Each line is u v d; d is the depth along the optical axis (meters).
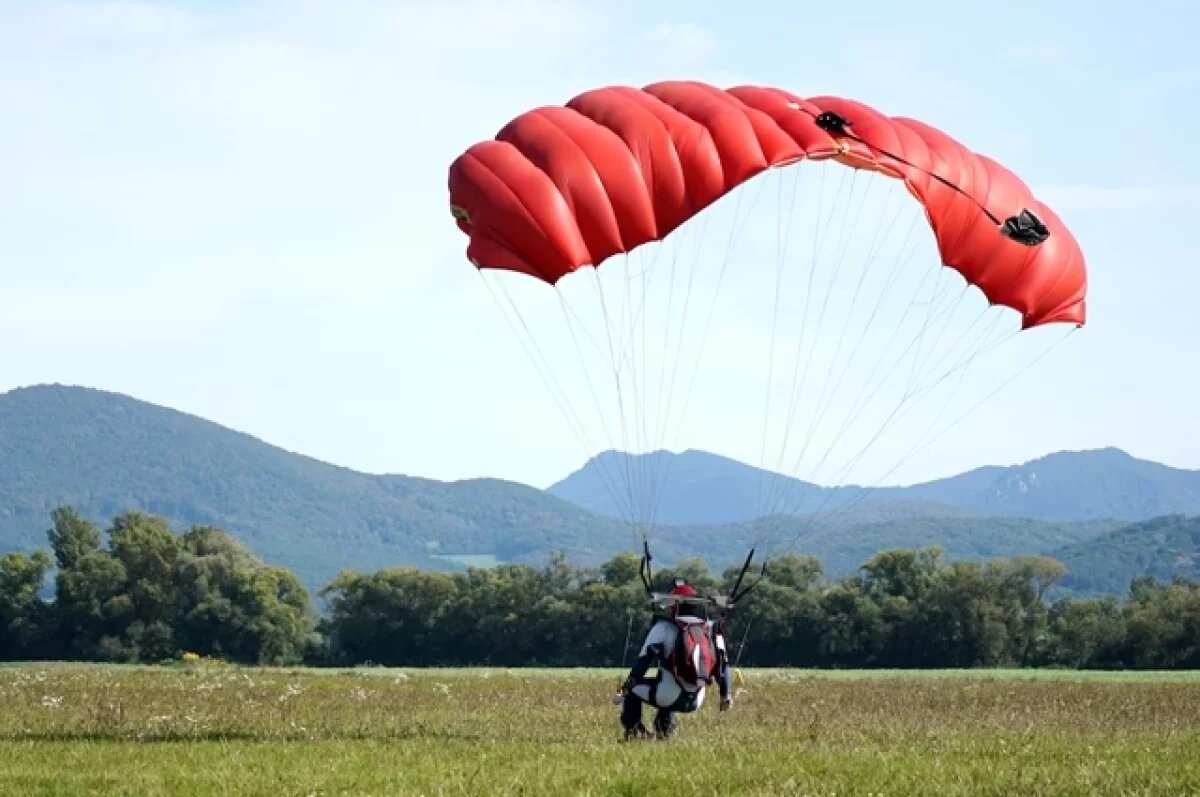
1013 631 108.75
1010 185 26.11
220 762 16.94
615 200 22.84
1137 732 25.81
